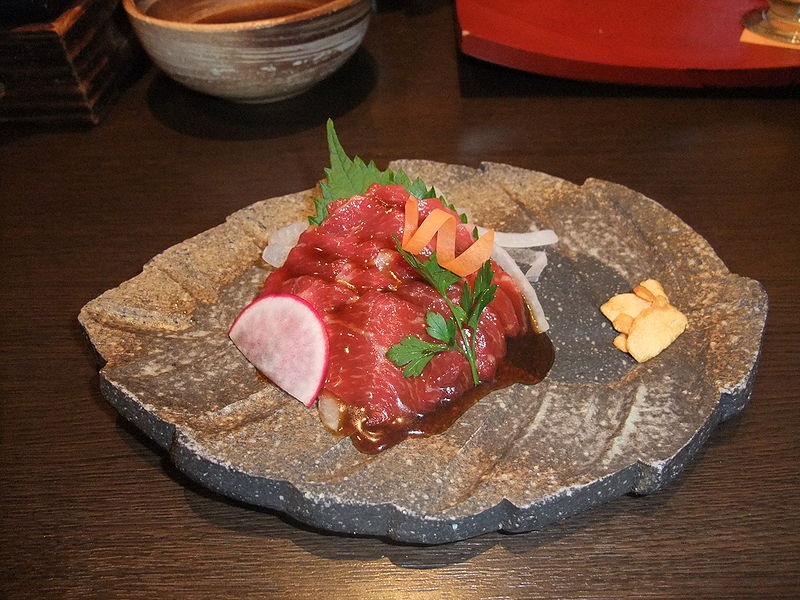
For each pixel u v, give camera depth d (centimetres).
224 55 35
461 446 22
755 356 24
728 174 35
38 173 38
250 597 20
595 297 27
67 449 25
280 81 37
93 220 35
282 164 37
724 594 20
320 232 26
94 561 21
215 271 28
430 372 23
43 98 40
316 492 21
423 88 42
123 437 25
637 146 37
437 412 23
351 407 23
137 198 36
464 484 21
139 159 38
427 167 33
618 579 20
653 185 34
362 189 28
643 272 28
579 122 39
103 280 31
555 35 40
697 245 28
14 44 38
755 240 31
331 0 41
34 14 38
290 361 24
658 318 25
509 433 23
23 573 21
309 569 21
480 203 31
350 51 38
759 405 25
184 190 36
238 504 23
